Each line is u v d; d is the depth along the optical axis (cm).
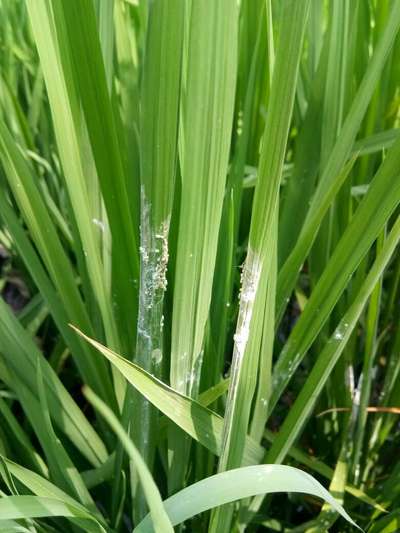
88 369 21
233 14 11
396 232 14
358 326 23
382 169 14
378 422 24
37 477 17
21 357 19
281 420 29
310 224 17
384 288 29
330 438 26
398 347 23
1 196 20
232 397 14
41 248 19
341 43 18
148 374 14
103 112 15
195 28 11
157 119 12
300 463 25
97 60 14
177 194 16
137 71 23
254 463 18
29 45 32
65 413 20
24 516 13
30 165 25
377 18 22
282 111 12
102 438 25
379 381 29
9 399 25
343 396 24
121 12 20
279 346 26
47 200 25
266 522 22
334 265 16
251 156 25
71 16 13
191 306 15
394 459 26
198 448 19
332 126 20
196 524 21
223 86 11
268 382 18
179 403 15
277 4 20
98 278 18
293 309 33
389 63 22
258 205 13
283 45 11
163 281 15
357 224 15
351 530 24
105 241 20
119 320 20
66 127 16
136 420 17
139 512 19
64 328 21
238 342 14
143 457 18
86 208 17
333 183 17
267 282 15
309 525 21
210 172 12
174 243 17
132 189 18
